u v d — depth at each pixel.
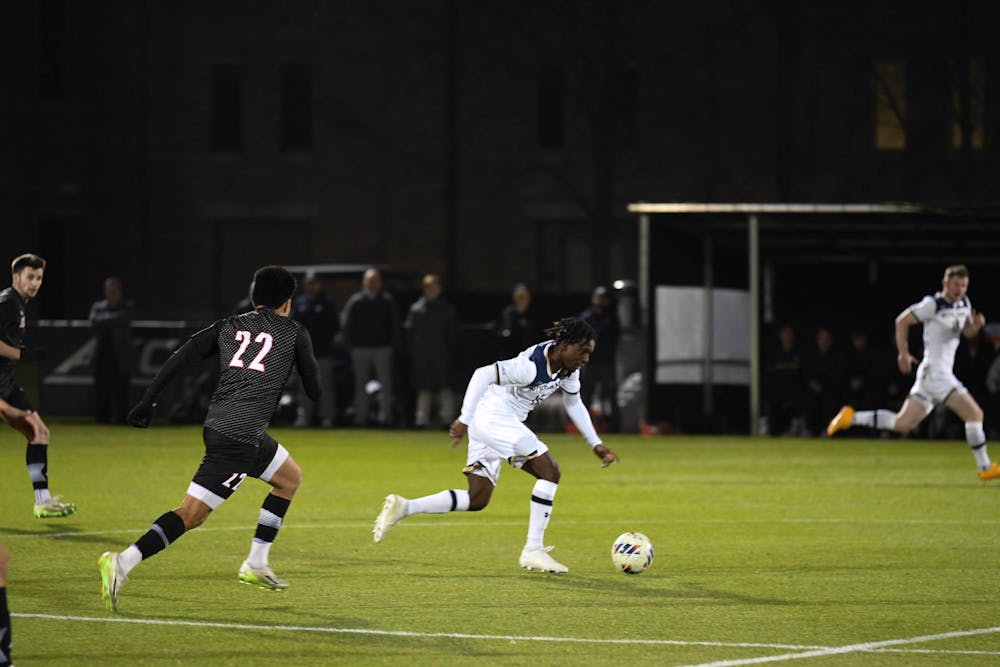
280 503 32.66
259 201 152.62
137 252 152.50
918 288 105.75
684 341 95.31
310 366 31.33
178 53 152.75
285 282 31.62
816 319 107.06
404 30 150.50
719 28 144.38
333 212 152.00
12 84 148.50
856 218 89.06
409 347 94.62
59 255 152.38
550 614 30.70
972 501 54.09
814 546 41.72
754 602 32.28
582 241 150.00
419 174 150.62
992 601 32.59
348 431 91.62
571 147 148.88
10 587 33.62
